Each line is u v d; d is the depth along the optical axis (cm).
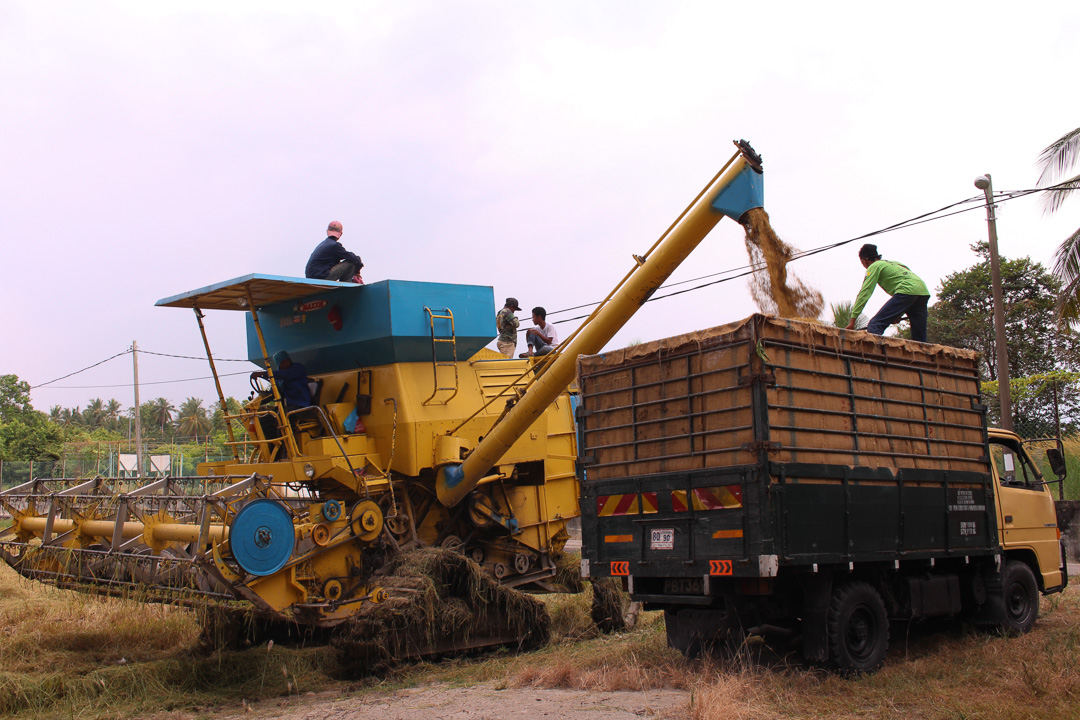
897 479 779
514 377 1109
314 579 853
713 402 725
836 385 752
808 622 712
